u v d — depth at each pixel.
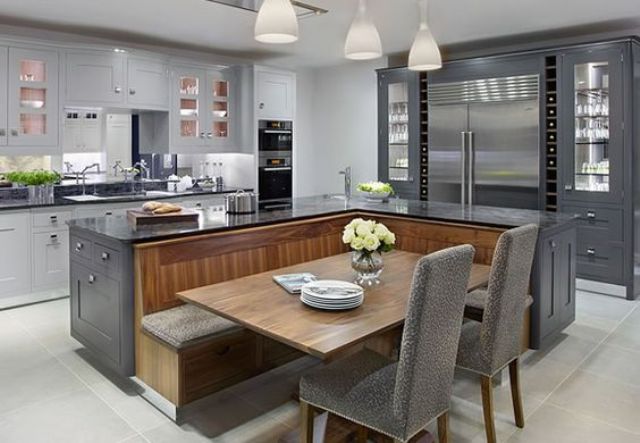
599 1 4.18
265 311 2.19
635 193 4.88
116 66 5.18
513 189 5.54
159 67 5.55
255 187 6.36
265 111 6.39
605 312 4.43
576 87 5.03
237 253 3.30
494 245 3.46
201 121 6.02
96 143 5.48
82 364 3.30
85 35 5.28
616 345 3.67
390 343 3.30
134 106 5.36
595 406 2.80
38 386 3.00
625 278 4.85
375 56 3.32
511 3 4.20
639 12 4.50
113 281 2.92
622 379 3.13
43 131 4.80
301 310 2.20
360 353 2.34
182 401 2.61
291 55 6.47
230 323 2.73
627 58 4.70
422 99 6.21
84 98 5.00
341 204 4.50
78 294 3.30
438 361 1.95
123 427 2.58
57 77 4.83
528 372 3.23
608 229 4.93
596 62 4.88
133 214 3.31
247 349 2.91
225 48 6.01
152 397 2.80
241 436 2.51
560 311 3.62
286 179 6.73
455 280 1.93
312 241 3.82
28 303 4.52
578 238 5.12
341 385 2.02
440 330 1.91
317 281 2.53
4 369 3.22
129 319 2.85
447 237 3.70
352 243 2.59
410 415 1.84
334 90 7.48
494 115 5.61
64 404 2.80
